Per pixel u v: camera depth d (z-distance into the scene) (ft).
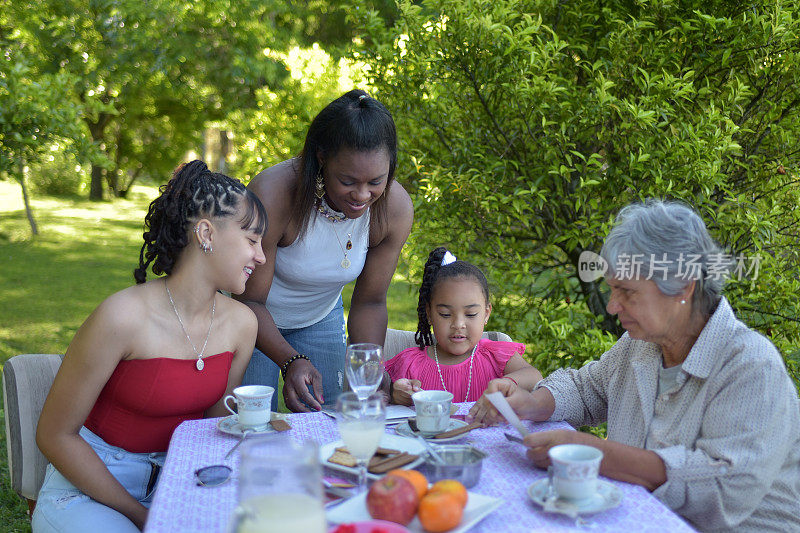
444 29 12.40
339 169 7.94
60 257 39.96
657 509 5.03
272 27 40.27
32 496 7.87
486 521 4.90
